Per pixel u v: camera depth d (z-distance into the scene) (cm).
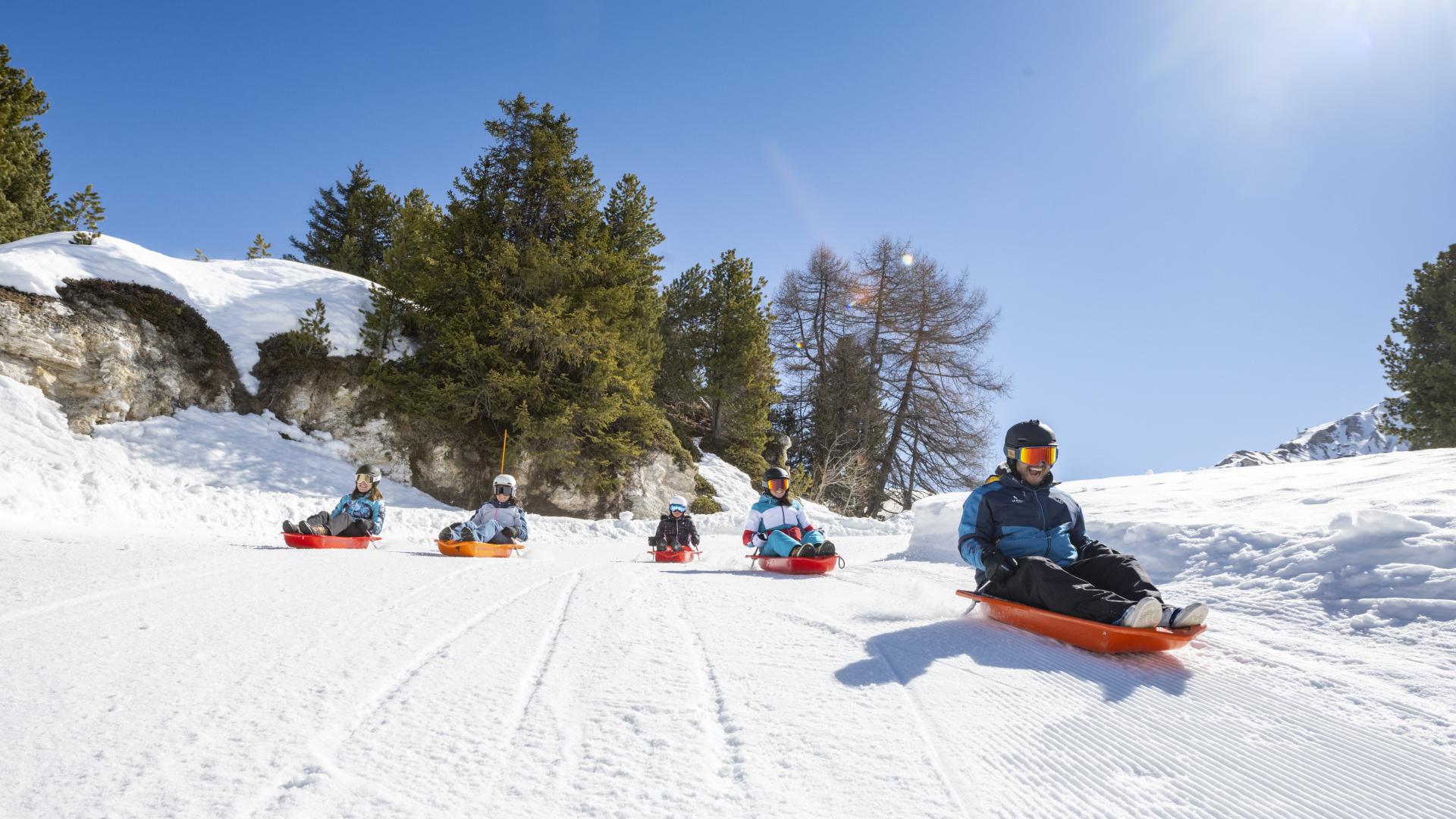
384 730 219
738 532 1930
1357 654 323
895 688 277
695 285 3266
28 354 1457
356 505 975
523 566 676
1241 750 224
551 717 236
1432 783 202
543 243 2230
